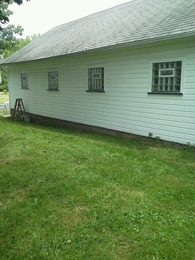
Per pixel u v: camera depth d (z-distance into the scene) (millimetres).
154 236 2574
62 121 10664
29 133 8242
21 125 10406
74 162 4984
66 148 6066
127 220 2848
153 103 6672
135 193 3562
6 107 15117
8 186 3803
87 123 9219
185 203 3279
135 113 7230
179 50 5836
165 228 2709
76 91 9531
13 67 14266
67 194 3502
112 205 3195
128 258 2275
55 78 10789
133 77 7086
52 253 2328
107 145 6422
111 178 4121
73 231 2652
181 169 4605
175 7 7586
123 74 7387
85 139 7277
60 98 10570
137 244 2459
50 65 10883
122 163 4918
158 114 6594
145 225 2766
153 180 4059
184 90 5898
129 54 7086
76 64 9281
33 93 12625
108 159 5180
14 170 4477
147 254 2328
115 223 2793
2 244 2441
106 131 8375
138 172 4410
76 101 9633
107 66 7887
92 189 3672
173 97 6164
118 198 3385
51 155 5461
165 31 5855
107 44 7145
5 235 2574
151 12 8305
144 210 3076
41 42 13891
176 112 6160
